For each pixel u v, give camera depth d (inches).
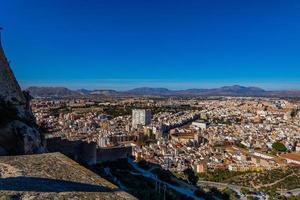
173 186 3326.8
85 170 644.7
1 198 459.2
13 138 1211.2
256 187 4168.3
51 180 564.7
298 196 3710.6
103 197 491.8
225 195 3617.1
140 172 3398.1
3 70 1371.8
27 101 1486.2
